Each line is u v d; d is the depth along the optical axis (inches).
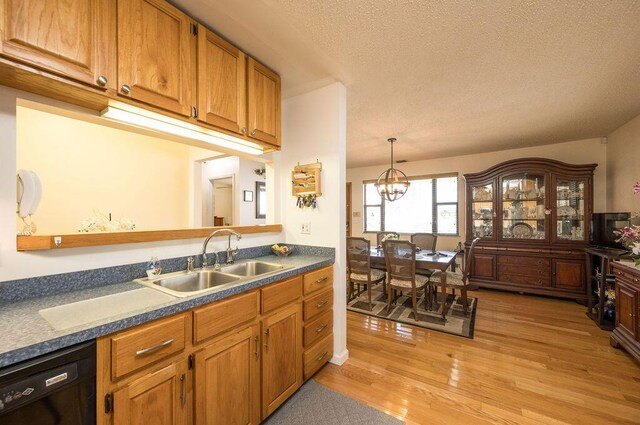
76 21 41.9
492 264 165.0
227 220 223.0
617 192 138.3
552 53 72.2
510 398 69.5
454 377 78.5
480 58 74.5
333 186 88.6
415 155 197.0
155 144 131.5
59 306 42.0
